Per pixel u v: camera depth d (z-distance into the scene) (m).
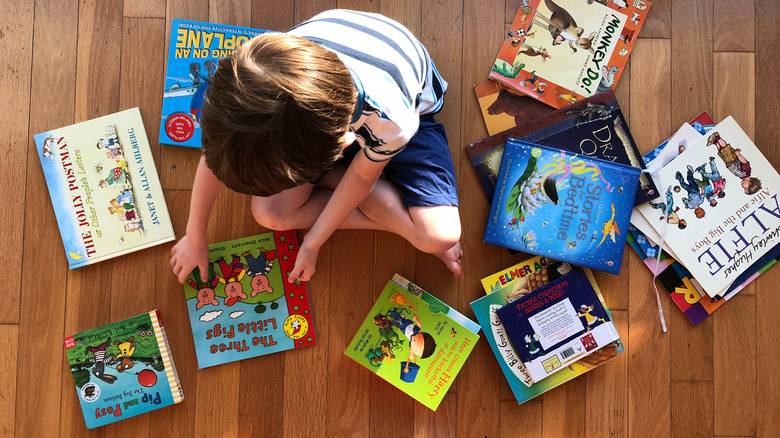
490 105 1.19
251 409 1.17
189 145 1.16
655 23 1.20
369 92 0.81
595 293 1.17
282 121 0.67
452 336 1.16
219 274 1.16
